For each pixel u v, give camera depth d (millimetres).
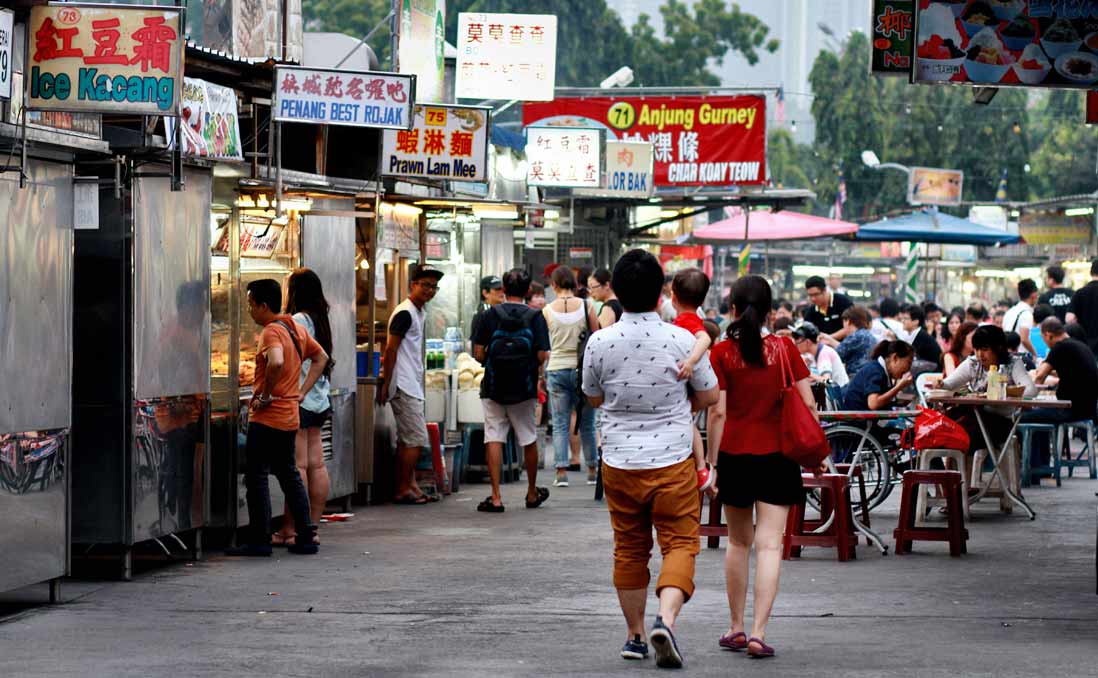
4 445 11297
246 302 15570
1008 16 14406
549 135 26172
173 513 13891
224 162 14227
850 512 15102
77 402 13109
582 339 21844
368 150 18984
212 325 14828
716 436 10375
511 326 18453
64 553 12188
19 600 12352
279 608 11945
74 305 13109
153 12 11305
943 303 65062
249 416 14945
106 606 12047
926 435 16953
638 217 38625
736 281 10594
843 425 17984
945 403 17719
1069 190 94688
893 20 14656
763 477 10281
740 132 31031
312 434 15969
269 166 15641
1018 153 90000
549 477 23484
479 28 24719
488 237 25766
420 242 21344
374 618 11523
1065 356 21984
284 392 14609
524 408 18625
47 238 11820
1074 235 46406
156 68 11312
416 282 18969
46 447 11867
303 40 20469
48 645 10492
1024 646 10406
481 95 24812
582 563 14320
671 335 10047
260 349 14523
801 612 11828
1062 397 22062
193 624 11281
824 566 14359
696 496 10016
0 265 11172
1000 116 90625
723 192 31250
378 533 16500
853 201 93375
